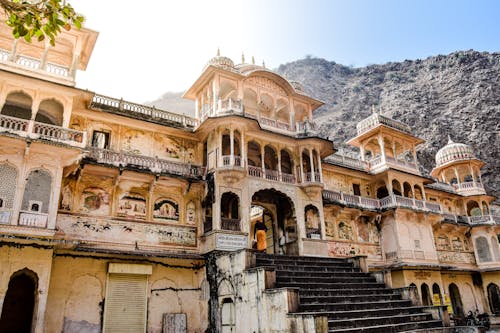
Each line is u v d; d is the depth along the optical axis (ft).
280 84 82.53
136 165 62.18
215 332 55.88
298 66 305.73
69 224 55.83
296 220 73.05
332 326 42.60
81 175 57.62
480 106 172.55
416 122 182.19
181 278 62.28
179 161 70.90
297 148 79.66
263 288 46.55
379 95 232.53
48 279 46.70
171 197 66.80
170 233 64.13
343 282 59.11
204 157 73.72
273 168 80.64
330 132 205.16
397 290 59.16
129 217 61.26
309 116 85.71
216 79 74.02
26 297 53.78
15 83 52.03
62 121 55.52
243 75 76.13
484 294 107.34
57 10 22.17
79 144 52.65
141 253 57.11
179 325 58.90
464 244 112.37
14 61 53.21
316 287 54.19
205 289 61.36
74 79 56.85
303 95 84.64
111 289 55.77
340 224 86.84
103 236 58.03
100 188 60.44
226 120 67.67
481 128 164.35
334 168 91.66
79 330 51.80
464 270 101.09
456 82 194.90
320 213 76.74
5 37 60.18
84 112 63.21
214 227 62.85
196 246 65.87
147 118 69.56
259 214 95.04
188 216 67.15
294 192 75.25
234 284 53.01
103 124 65.41
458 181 121.90
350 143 106.83
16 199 46.85
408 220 92.73
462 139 166.09
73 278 53.52
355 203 88.17
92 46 62.75
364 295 54.03
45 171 50.19
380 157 97.81
